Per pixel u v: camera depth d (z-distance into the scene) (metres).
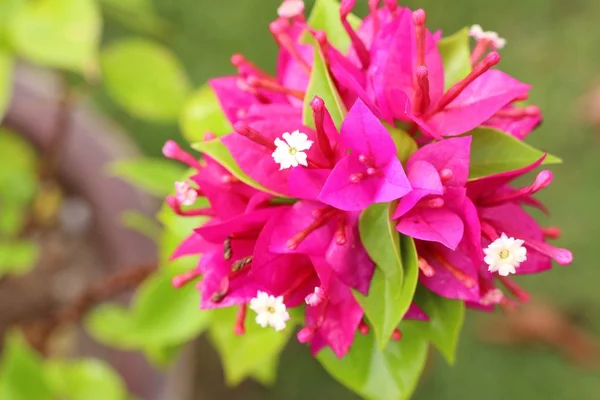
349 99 0.31
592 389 0.64
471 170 0.31
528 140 0.69
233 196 0.31
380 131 0.29
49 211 0.49
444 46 0.32
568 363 0.65
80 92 0.48
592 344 0.65
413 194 0.29
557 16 0.72
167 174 0.40
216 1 0.68
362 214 0.30
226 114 0.33
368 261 0.30
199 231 0.30
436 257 0.30
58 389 0.41
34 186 0.45
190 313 0.37
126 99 0.42
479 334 0.65
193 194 0.31
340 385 0.63
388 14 0.32
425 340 0.32
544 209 0.31
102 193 0.48
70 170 0.48
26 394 0.40
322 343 0.32
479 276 0.31
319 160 0.30
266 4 0.68
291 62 0.32
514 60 0.71
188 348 0.47
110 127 0.51
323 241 0.30
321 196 0.29
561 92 0.70
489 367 0.65
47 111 0.48
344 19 0.31
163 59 0.42
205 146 0.30
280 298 0.30
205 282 0.30
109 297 0.48
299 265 0.31
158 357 0.41
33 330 0.46
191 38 0.67
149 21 0.42
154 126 0.64
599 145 0.69
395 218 0.29
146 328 0.37
